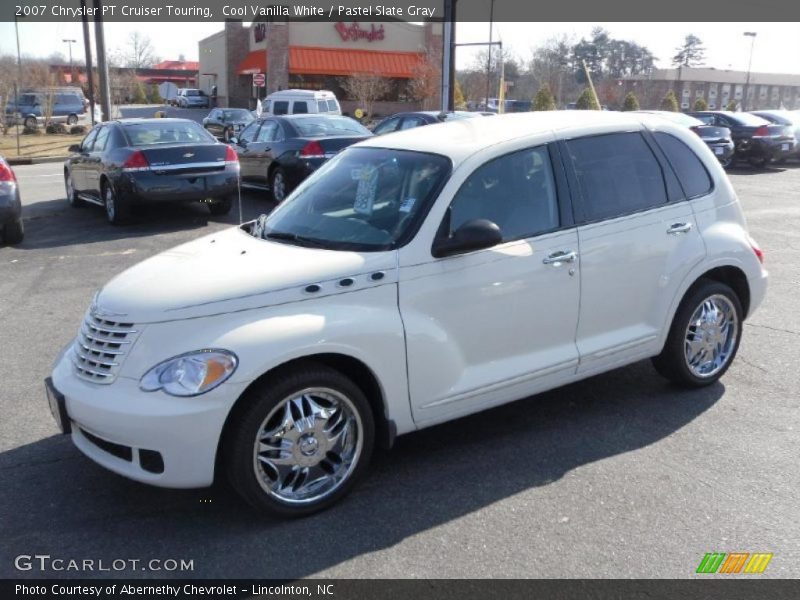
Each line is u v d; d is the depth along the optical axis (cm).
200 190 1178
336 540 360
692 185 512
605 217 464
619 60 8012
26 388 553
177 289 369
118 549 356
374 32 4797
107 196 1216
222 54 5841
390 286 391
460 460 437
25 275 896
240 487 362
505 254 421
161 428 343
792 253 996
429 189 416
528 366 439
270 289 369
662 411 498
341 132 1398
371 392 404
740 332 538
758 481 406
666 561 338
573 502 389
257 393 357
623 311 476
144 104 7550
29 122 3797
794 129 2353
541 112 522
